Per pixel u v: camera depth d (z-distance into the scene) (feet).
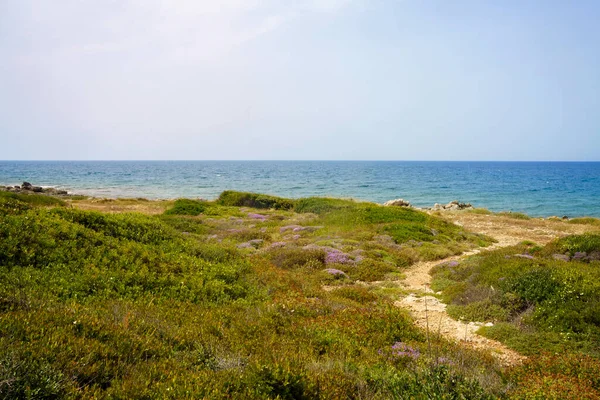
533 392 21.57
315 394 18.97
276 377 18.70
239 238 83.92
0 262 33.94
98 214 56.34
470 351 30.58
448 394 19.53
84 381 17.38
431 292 52.80
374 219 104.68
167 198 242.58
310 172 608.60
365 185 353.31
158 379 18.63
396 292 52.06
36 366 16.37
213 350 23.73
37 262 36.19
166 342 24.12
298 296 43.70
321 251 66.85
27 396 14.55
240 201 146.82
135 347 21.40
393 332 33.86
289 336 30.30
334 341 29.68
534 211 204.23
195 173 556.51
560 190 308.60
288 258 64.64
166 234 60.13
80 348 19.16
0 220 40.86
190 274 43.80
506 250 66.54
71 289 31.94
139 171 599.98
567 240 64.08
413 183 380.17
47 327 20.90
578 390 22.34
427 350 29.09
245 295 42.93
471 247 87.45
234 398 17.13
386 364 25.61
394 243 81.25
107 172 555.28
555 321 36.60
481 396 20.20
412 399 19.57
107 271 37.88
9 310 23.25
